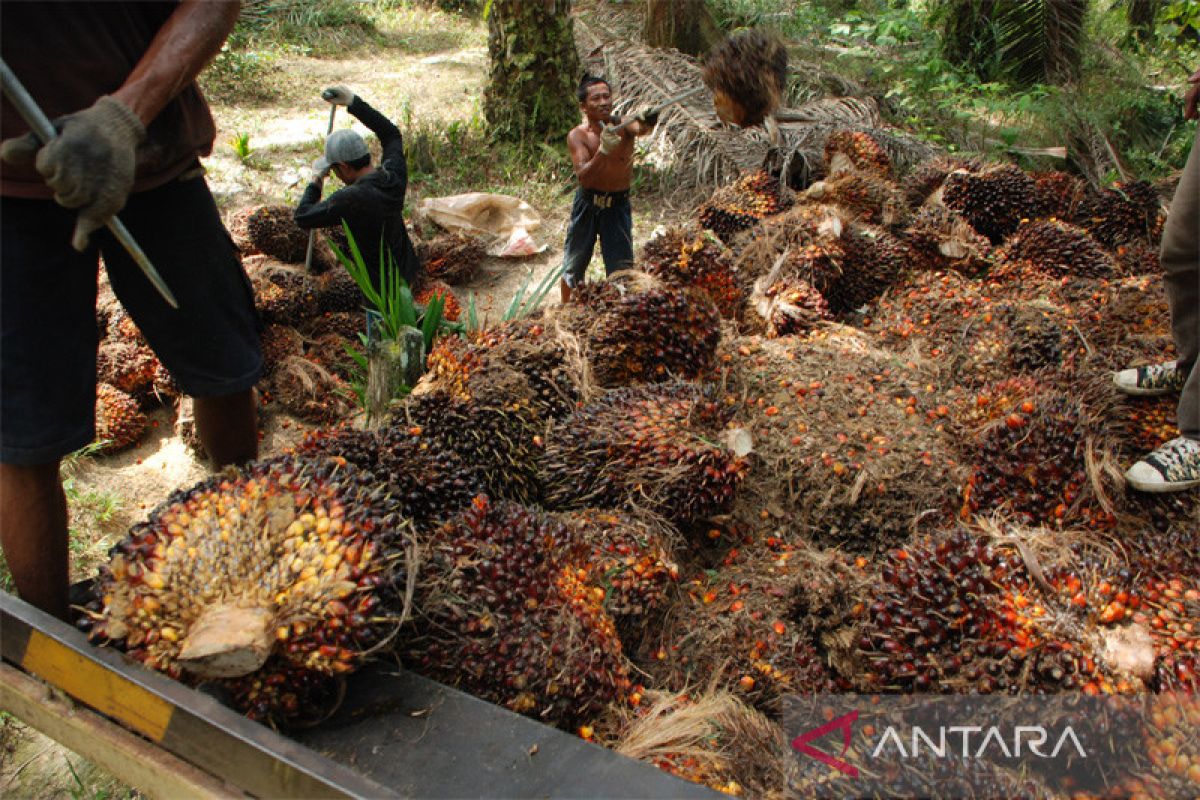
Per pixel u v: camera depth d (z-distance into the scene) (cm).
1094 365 354
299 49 1148
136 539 203
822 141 722
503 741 195
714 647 261
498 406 304
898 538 300
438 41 1262
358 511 208
